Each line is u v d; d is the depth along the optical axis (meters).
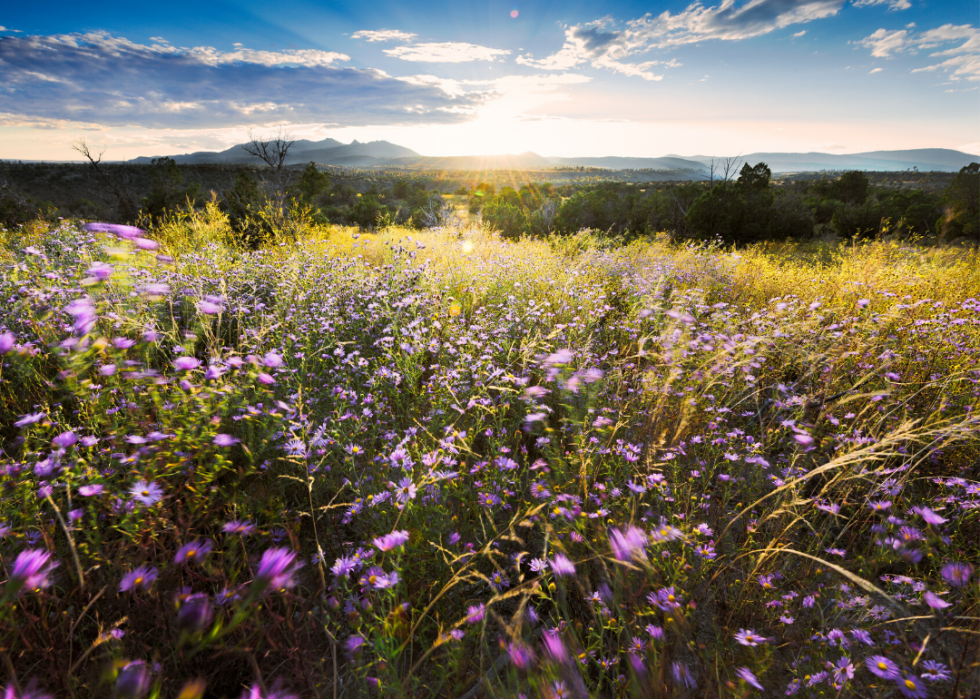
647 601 1.84
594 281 6.20
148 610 1.62
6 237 7.00
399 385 3.25
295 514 2.23
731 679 1.59
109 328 2.66
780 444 2.91
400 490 1.93
